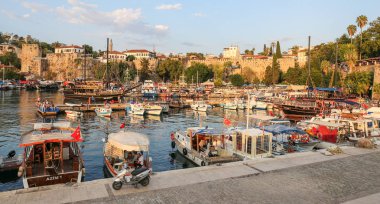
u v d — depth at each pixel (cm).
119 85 11875
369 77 8200
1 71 14050
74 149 2200
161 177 1515
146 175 1376
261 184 1452
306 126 3809
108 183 1409
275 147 2745
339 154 2067
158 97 9938
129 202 1211
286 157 1962
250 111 7269
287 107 6200
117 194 1288
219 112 7069
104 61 16600
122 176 1355
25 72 15700
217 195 1303
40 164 1942
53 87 13100
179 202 1223
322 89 7594
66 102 8075
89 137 3769
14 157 2375
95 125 4744
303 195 1327
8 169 2195
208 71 15300
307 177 1570
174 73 15875
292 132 2933
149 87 11175
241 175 1573
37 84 13025
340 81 9194
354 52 9694
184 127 4725
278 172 1645
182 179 1493
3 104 7300
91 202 1201
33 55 16575
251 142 2384
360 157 2000
